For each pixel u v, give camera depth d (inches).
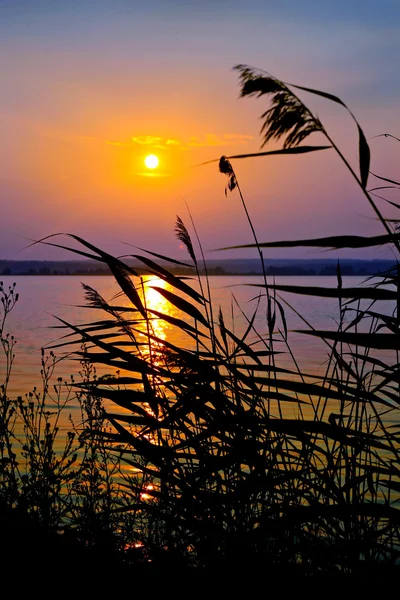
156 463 158.2
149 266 165.5
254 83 111.0
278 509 148.1
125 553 166.2
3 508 181.6
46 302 3720.5
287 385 146.9
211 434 154.9
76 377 797.2
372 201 117.5
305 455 153.5
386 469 142.5
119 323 163.5
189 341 1336.1
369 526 149.3
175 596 141.3
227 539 150.3
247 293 4945.9
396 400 142.9
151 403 163.6
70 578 147.7
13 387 716.0
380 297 129.7
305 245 127.5
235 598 140.8
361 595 136.1
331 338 125.4
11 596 140.6
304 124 111.0
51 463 201.6
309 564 147.3
